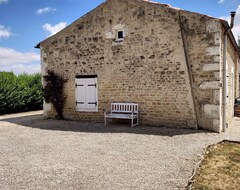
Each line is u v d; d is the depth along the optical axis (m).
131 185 3.82
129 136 6.98
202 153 5.29
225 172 4.31
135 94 8.59
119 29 8.73
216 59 7.18
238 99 11.41
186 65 7.61
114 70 8.91
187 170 4.38
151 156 5.19
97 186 3.82
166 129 7.74
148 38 8.22
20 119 11.14
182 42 7.64
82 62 9.53
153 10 8.07
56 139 6.90
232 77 10.31
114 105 8.98
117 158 5.11
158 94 8.18
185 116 7.79
